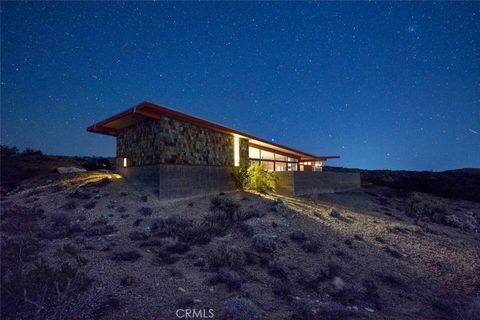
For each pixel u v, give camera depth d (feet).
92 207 39.99
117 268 21.72
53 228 31.94
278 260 26.55
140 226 33.53
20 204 42.68
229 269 23.25
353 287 24.75
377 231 42.27
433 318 21.71
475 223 62.54
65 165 81.20
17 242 23.77
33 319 13.92
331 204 56.65
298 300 20.45
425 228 48.67
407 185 104.68
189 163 50.19
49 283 16.78
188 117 47.80
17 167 72.38
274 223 36.99
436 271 31.83
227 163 61.87
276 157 89.51
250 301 17.71
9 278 15.55
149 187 46.19
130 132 56.49
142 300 17.43
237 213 38.29
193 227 32.35
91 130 59.82
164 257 24.58
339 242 35.24
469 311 22.00
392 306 22.86
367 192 84.12
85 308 15.66
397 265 31.65
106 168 73.56
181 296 18.49
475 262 36.27
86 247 25.86
